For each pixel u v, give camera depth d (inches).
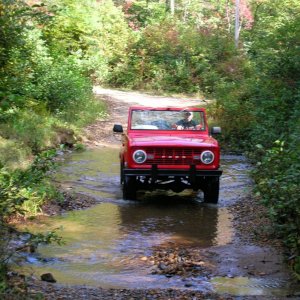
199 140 414.3
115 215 374.0
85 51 1330.0
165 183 413.7
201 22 2113.7
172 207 400.5
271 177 360.8
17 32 488.1
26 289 222.7
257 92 711.7
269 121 598.9
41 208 373.1
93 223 352.2
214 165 401.1
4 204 279.7
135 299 226.4
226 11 2148.1
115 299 225.3
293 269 267.3
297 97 612.1
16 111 622.2
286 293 239.8
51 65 783.7
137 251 300.0
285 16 823.7
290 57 663.8
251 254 294.8
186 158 398.9
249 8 1926.7
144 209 392.2
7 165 438.3
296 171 319.6
